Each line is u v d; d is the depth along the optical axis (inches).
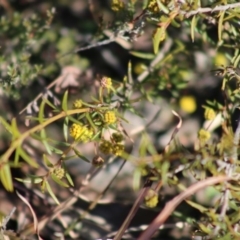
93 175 220.8
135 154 222.2
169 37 219.0
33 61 237.8
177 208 207.6
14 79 192.4
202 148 132.1
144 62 233.8
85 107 150.7
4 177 120.2
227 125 165.5
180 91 228.7
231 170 133.5
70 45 246.4
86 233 213.8
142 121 230.2
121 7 174.6
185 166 132.7
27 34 223.1
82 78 234.1
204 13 170.4
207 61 224.4
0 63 210.4
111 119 144.3
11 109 224.2
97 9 254.8
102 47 245.6
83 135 143.6
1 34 224.8
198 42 215.2
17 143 123.3
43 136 130.6
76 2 267.3
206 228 132.3
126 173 227.9
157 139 230.4
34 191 217.9
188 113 232.5
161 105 228.4
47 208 216.5
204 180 132.0
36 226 167.3
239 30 177.9
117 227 216.4
